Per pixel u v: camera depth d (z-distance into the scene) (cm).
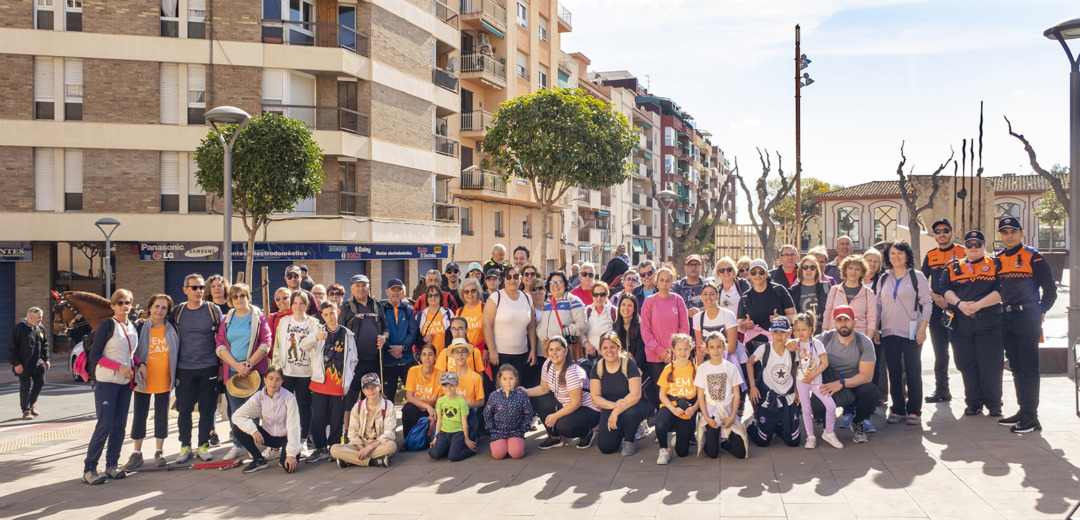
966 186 3800
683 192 7925
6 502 716
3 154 2386
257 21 2561
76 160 2444
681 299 911
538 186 4231
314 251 2650
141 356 823
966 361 891
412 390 906
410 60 3028
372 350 931
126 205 2466
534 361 967
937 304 932
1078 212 1091
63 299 1020
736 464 748
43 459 923
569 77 5006
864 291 876
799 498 621
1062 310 2658
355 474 791
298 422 822
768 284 881
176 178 2525
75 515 669
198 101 2525
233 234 2545
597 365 843
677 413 780
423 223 3122
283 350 877
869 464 713
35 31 2391
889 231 5812
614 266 1273
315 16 2736
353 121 2778
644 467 762
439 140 3397
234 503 696
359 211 2780
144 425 838
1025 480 631
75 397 1602
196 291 846
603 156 3073
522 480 736
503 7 3959
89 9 2433
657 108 7244
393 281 974
